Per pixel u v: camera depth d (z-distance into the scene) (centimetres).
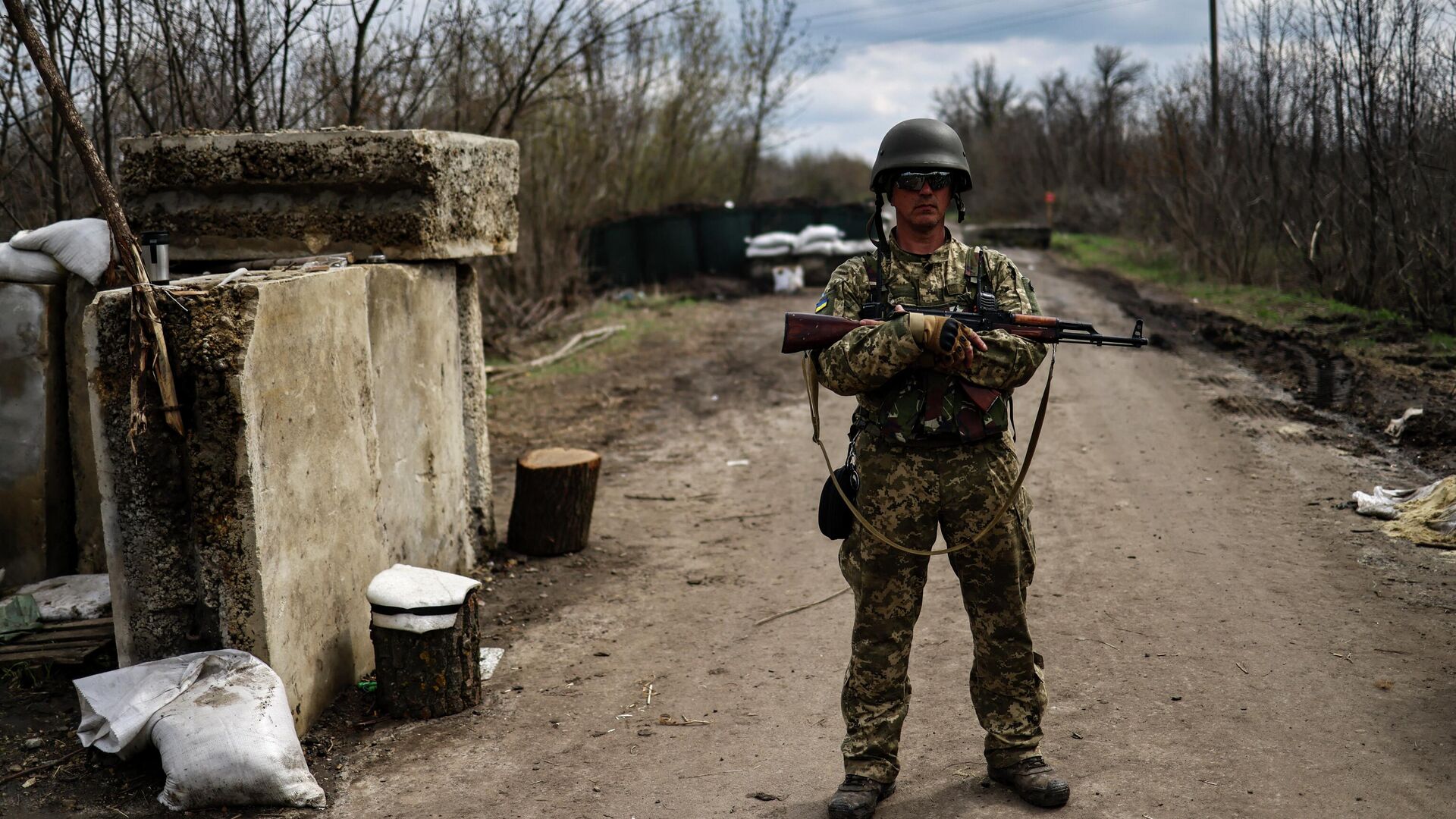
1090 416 880
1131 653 436
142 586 384
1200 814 311
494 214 600
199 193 515
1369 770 331
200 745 347
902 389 301
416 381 525
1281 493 652
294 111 805
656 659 470
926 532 307
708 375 1202
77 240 484
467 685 424
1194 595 497
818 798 338
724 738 389
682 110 2348
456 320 578
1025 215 3772
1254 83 1553
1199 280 1702
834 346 302
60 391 497
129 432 363
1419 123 1140
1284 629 451
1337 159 1335
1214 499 648
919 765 354
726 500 732
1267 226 1583
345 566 443
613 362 1274
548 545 618
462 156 547
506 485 780
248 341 369
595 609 537
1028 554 315
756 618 512
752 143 2792
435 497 549
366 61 843
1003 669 322
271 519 382
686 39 2227
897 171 308
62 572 504
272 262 499
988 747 330
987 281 314
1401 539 556
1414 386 880
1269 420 827
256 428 374
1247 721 370
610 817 337
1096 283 1778
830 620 502
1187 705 385
